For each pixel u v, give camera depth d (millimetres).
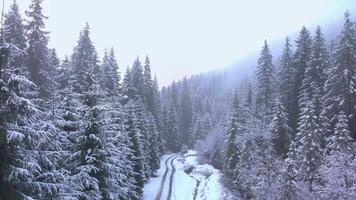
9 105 10781
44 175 12500
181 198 44312
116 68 52219
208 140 74250
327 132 35844
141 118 49188
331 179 21953
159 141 77750
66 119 19312
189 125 113188
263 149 33281
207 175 57000
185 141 109812
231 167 43875
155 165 60125
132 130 38000
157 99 91375
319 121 33344
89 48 41562
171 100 111812
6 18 27656
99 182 17953
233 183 40781
